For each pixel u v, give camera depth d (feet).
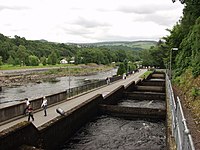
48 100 96.02
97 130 91.20
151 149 73.56
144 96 150.71
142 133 88.38
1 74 320.50
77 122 89.45
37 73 374.84
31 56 563.89
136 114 108.06
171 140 47.57
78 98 117.80
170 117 67.00
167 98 106.63
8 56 554.87
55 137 71.26
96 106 111.45
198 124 63.10
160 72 347.97
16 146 53.52
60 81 313.53
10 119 72.74
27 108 76.43
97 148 73.82
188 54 173.37
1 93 202.80
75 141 79.71
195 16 165.07
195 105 81.15
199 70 114.11
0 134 49.52
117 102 144.87
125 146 75.87
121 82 204.74
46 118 76.95
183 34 227.81
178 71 179.22
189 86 114.01
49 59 591.37
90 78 358.02
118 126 96.48
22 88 237.86
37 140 61.16
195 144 48.44
